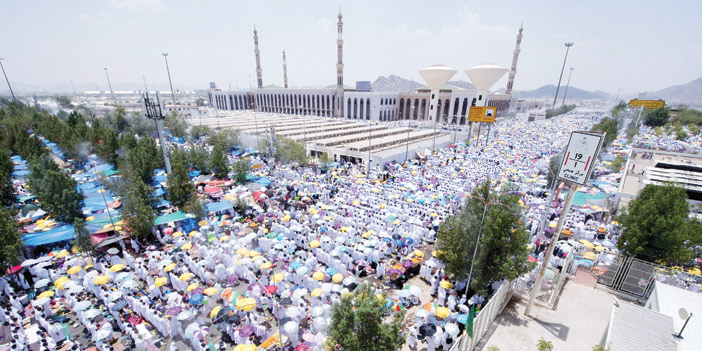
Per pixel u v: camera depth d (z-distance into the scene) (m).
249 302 19.03
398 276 23.86
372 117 146.38
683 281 20.44
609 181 46.88
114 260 26.39
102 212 34.03
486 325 18.09
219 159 44.88
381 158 58.84
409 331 18.95
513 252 19.50
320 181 48.06
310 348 16.91
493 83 104.81
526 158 64.25
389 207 35.91
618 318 14.96
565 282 23.25
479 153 70.00
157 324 19.20
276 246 26.22
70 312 21.22
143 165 40.84
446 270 21.55
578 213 35.47
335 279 21.41
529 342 17.59
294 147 56.44
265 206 38.41
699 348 13.45
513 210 19.48
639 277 21.48
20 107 95.94
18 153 55.78
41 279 22.98
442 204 36.94
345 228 30.33
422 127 114.31
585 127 119.12
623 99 151.62
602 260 24.55
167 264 23.70
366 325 12.44
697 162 52.69
